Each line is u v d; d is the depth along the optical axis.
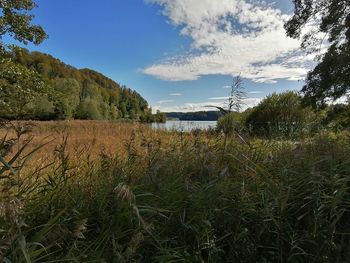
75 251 2.39
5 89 10.41
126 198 2.43
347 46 15.66
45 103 10.39
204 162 3.98
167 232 3.00
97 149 5.33
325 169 3.89
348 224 3.29
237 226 3.05
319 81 16.02
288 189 3.21
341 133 7.59
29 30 12.84
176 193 3.20
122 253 2.45
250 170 3.85
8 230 1.85
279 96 18.38
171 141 5.16
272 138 5.86
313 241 2.89
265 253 3.06
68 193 2.88
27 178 2.82
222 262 2.94
